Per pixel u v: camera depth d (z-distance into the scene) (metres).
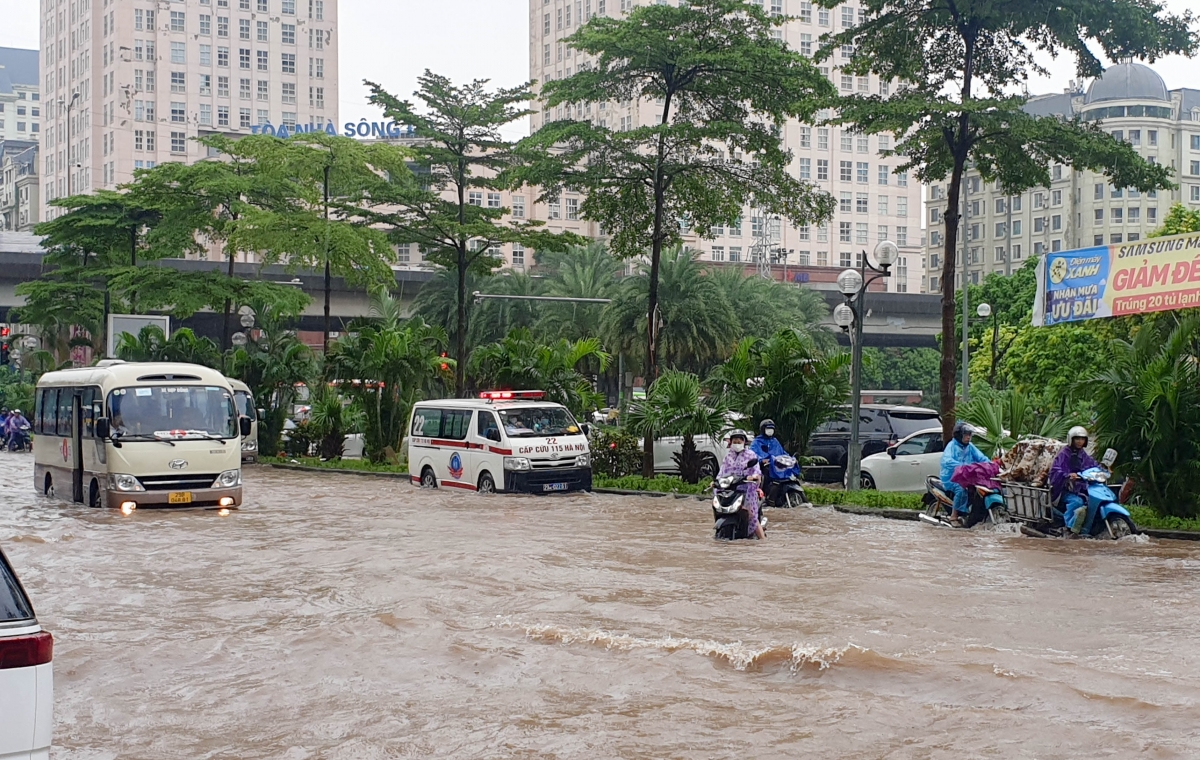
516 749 6.60
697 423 24.25
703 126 28.02
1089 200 120.75
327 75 123.94
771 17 27.91
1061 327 41.66
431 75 36.94
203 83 117.94
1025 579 12.49
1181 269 21.77
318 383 38.88
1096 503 15.89
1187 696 7.30
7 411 60.25
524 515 20.11
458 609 10.81
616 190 30.02
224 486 21.17
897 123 22.16
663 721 7.08
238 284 44.97
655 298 28.70
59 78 128.38
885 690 7.74
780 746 6.52
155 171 45.25
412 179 38.25
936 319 78.69
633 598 11.33
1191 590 11.73
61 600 11.72
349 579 12.80
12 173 146.88
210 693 8.02
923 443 24.66
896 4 23.61
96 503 21.62
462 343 37.34
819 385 23.27
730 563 13.84
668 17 27.59
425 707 7.54
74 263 53.66
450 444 26.02
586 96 28.75
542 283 66.00
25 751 4.55
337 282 69.56
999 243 129.88
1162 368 17.55
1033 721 6.84
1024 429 20.11
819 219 29.03
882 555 14.55
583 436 25.19
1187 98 125.38
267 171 41.66
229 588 12.39
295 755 6.60
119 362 22.88
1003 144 23.33
